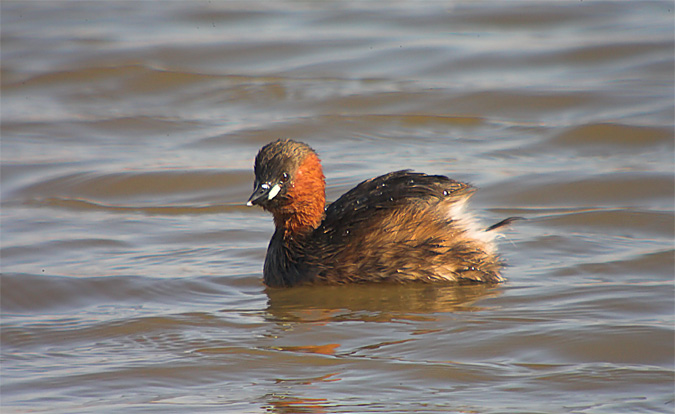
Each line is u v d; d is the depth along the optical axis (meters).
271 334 10.16
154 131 20.19
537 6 27.47
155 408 8.33
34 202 16.22
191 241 14.09
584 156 17.80
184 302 11.49
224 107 21.58
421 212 11.93
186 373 9.14
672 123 19.02
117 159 18.34
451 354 9.42
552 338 9.74
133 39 26.03
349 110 20.84
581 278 11.99
